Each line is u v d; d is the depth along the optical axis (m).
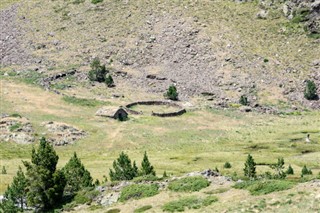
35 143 156.62
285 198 60.94
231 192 68.44
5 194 90.06
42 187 81.56
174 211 66.06
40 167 82.38
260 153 146.12
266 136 168.25
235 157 140.12
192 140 165.25
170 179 79.00
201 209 64.44
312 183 64.94
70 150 154.75
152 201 71.94
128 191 76.62
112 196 78.19
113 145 158.88
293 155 142.75
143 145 159.62
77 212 75.38
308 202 58.16
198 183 73.69
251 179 74.94
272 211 58.16
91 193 80.62
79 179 91.69
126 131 170.62
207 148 155.12
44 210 81.56
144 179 81.00
